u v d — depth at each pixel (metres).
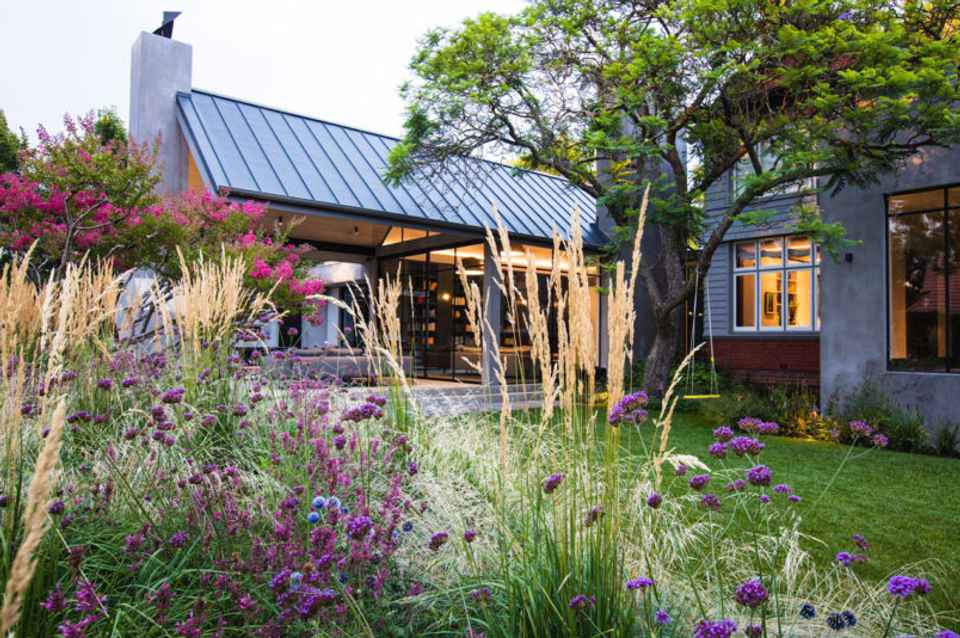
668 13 8.09
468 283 2.24
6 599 0.63
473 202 12.33
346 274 15.68
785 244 10.89
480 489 2.79
